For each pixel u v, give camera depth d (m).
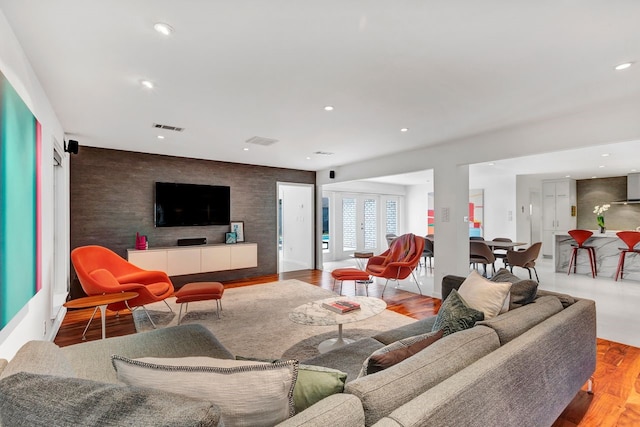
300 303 4.36
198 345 1.96
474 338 1.35
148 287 3.57
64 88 2.58
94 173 4.77
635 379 2.36
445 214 4.56
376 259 5.03
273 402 0.83
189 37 1.87
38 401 0.67
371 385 0.97
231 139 4.32
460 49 2.02
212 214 5.85
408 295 4.84
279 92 2.70
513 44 1.96
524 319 1.64
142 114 3.25
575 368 1.77
